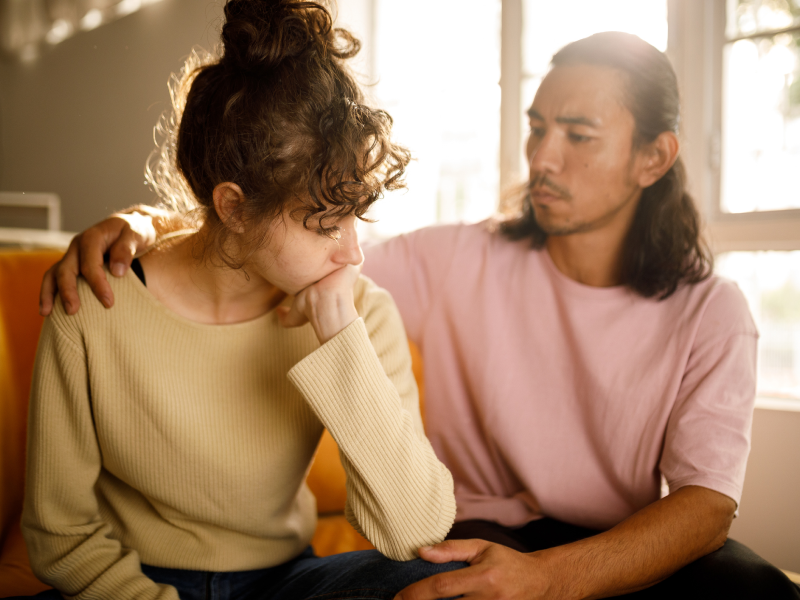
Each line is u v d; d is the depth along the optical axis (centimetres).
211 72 75
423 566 74
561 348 112
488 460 117
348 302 78
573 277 115
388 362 90
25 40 419
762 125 167
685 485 91
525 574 73
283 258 76
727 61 170
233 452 84
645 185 107
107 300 79
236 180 72
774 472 141
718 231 169
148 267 85
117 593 77
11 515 114
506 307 117
